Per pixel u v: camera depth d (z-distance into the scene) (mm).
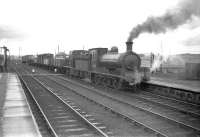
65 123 10930
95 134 9422
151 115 12531
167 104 15711
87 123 10648
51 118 11758
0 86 21328
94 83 27094
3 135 8273
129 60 20484
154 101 15906
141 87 22609
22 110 11914
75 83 26719
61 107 14227
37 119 11586
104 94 18859
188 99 16766
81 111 13250
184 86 18766
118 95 18969
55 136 8828
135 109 13867
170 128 10336
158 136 9203
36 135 8297
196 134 9539
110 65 22844
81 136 9188
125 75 20516
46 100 16484
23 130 8812
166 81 23609
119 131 9836
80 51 35625
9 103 13641
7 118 10414
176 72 35250
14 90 18812
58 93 19500
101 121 11281
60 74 41562
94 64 26672
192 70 28688
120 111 13344
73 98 17344
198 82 22828
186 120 11734
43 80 30062
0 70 45812
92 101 16062
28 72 45344
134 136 9258
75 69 34219
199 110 13992
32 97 16953
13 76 32531
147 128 9906
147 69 22172
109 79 23281
